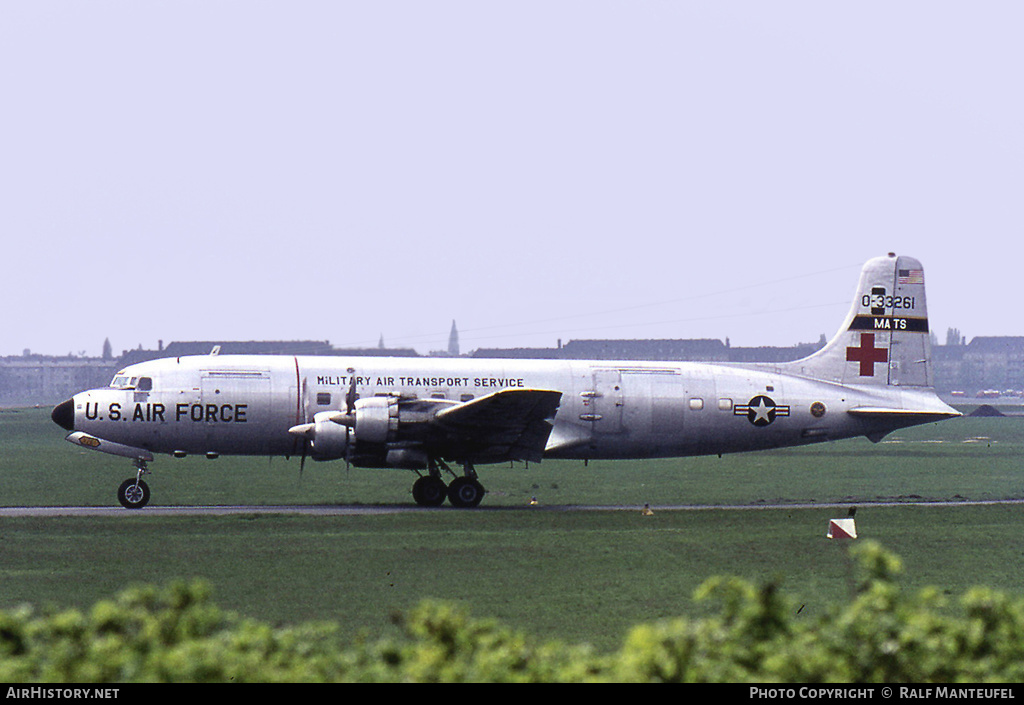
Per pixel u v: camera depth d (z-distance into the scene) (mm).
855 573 92438
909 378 159375
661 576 91250
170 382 135875
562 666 37844
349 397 135500
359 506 139750
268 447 138750
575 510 136875
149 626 37906
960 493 169375
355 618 73750
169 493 160250
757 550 105312
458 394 141500
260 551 100125
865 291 159000
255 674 35875
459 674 36719
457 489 139500
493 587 85625
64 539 105438
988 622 40031
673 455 152125
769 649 37938
